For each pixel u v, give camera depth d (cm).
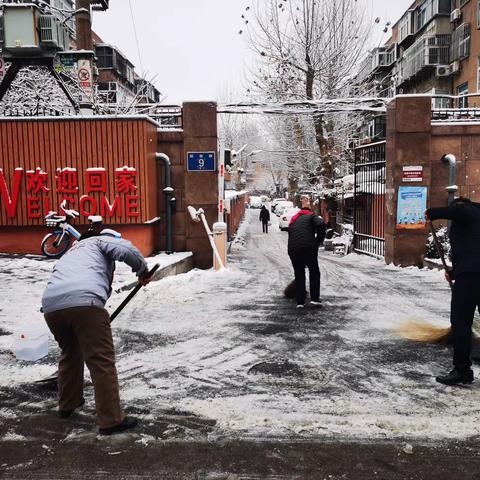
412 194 1111
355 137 2292
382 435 337
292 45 2114
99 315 341
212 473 293
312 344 534
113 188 1041
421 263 1118
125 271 872
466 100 2255
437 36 2889
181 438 333
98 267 357
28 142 1041
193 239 1146
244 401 390
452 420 357
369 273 1029
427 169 1106
